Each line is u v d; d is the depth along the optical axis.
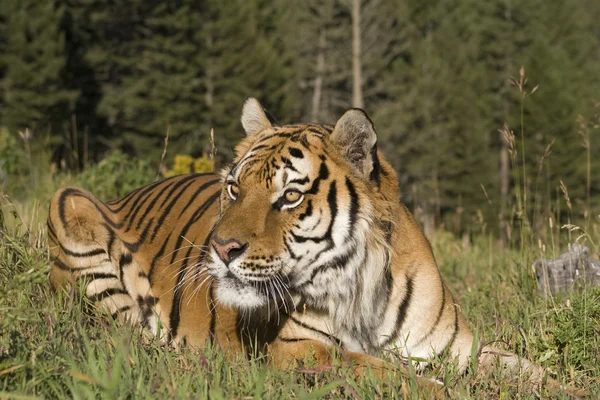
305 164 7.83
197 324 9.17
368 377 7.07
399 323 8.20
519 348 8.41
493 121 89.88
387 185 8.27
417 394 6.92
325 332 8.20
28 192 17.84
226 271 7.79
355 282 7.95
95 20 70.88
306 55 84.50
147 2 75.56
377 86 82.38
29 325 7.49
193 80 74.44
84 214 9.75
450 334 8.42
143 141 68.81
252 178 7.95
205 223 9.56
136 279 9.86
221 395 5.93
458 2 106.00
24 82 63.41
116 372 5.48
